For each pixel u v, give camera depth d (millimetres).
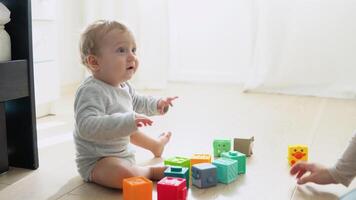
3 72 1123
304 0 2340
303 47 2377
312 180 1049
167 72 2682
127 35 1190
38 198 1029
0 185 1115
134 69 1217
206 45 2852
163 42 2605
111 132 1054
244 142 1333
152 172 1121
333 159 1311
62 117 1946
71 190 1078
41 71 1886
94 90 1126
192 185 1095
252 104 2180
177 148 1441
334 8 2305
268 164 1269
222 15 2781
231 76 2818
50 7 1934
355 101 2244
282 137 1571
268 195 1037
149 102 1307
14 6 1192
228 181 1107
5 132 1210
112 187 1087
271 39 2414
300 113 1971
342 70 2338
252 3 2432
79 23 2746
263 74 2461
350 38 2301
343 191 1060
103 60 1170
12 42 1204
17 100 1222
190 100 2301
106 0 2602
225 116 1925
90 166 1126
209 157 1186
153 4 2562
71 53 2686
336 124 1762
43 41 1890
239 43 2770
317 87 2391
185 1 2846
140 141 1307
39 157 1351
